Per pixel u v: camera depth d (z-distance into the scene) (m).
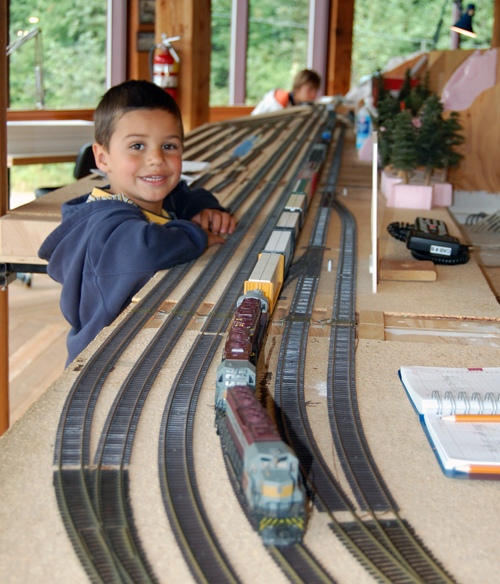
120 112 1.61
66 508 0.68
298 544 0.64
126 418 0.88
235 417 0.74
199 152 3.50
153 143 1.64
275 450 0.65
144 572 0.59
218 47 7.97
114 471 0.75
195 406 0.92
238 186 2.64
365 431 0.87
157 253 1.50
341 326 1.26
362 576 0.60
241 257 1.70
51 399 0.92
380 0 9.31
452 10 9.02
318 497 0.72
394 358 1.12
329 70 8.75
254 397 0.77
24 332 4.04
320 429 0.88
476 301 1.44
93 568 0.60
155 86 1.67
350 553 0.63
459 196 2.69
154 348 1.12
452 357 1.13
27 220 1.83
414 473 0.78
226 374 0.84
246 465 0.66
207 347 1.13
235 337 0.94
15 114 5.64
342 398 0.97
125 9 6.47
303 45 8.78
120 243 1.48
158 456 0.79
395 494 0.73
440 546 0.65
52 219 1.85
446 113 2.69
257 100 8.59
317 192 2.71
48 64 6.14
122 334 1.18
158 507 0.69
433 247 1.72
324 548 0.64
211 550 0.63
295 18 8.53
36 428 0.84
